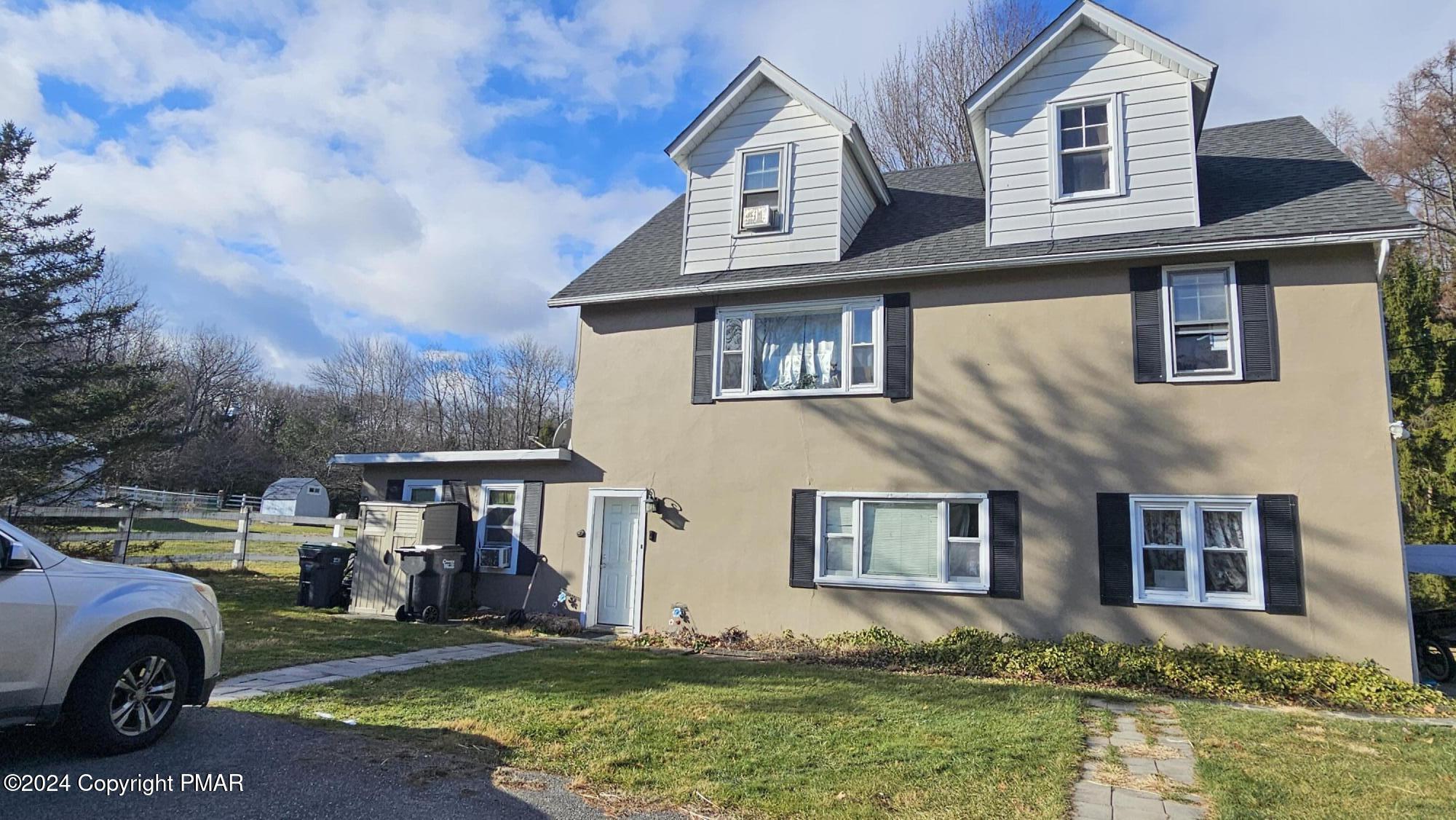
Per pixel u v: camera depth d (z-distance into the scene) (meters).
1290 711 7.18
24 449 14.34
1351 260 8.90
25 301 15.69
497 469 12.73
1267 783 4.71
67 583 4.27
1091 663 8.62
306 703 5.92
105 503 15.98
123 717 4.45
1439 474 16.34
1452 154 22.02
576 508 12.17
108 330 18.23
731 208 12.09
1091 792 4.52
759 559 10.92
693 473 11.52
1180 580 9.09
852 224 11.95
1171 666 8.35
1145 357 9.49
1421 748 5.65
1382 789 4.62
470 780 4.34
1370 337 8.68
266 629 9.69
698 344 11.82
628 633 11.41
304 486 37.56
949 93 23.25
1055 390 9.86
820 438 10.91
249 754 4.55
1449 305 19.92
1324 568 8.50
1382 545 8.33
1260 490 8.84
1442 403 16.80
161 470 35.50
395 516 12.23
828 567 10.66
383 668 7.58
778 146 11.94
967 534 10.09
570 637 11.01
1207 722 6.43
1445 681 9.37
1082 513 9.52
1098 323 9.79
